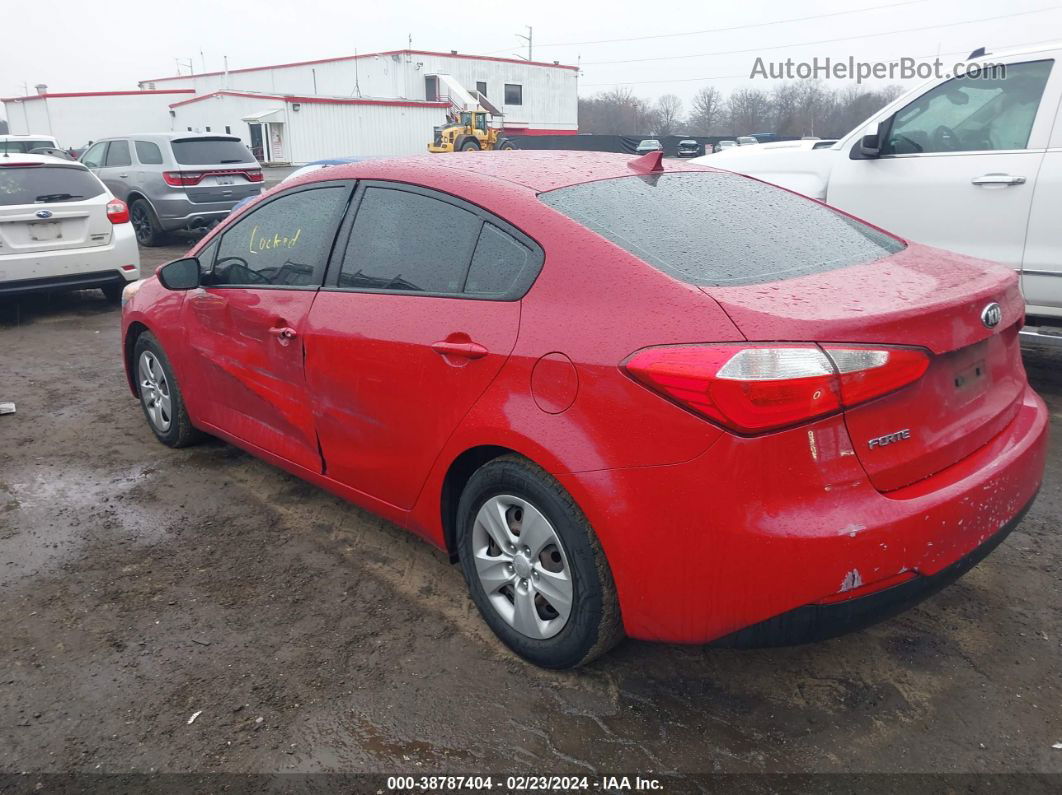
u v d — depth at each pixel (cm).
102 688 260
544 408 238
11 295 754
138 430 493
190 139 1295
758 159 625
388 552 346
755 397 200
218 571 331
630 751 231
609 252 239
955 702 248
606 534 227
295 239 344
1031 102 485
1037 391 534
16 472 431
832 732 237
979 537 230
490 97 5081
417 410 280
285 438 357
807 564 203
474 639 283
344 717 246
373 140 3812
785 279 239
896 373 211
